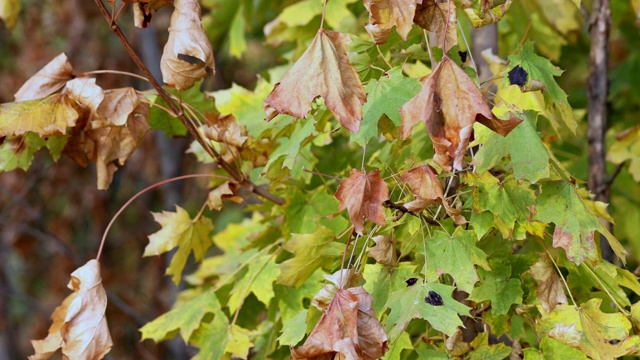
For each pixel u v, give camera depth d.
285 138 2.15
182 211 2.18
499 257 1.97
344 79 1.84
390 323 1.89
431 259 1.93
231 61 4.66
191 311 2.18
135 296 5.48
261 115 2.24
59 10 5.35
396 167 2.04
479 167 1.93
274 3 2.88
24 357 5.90
